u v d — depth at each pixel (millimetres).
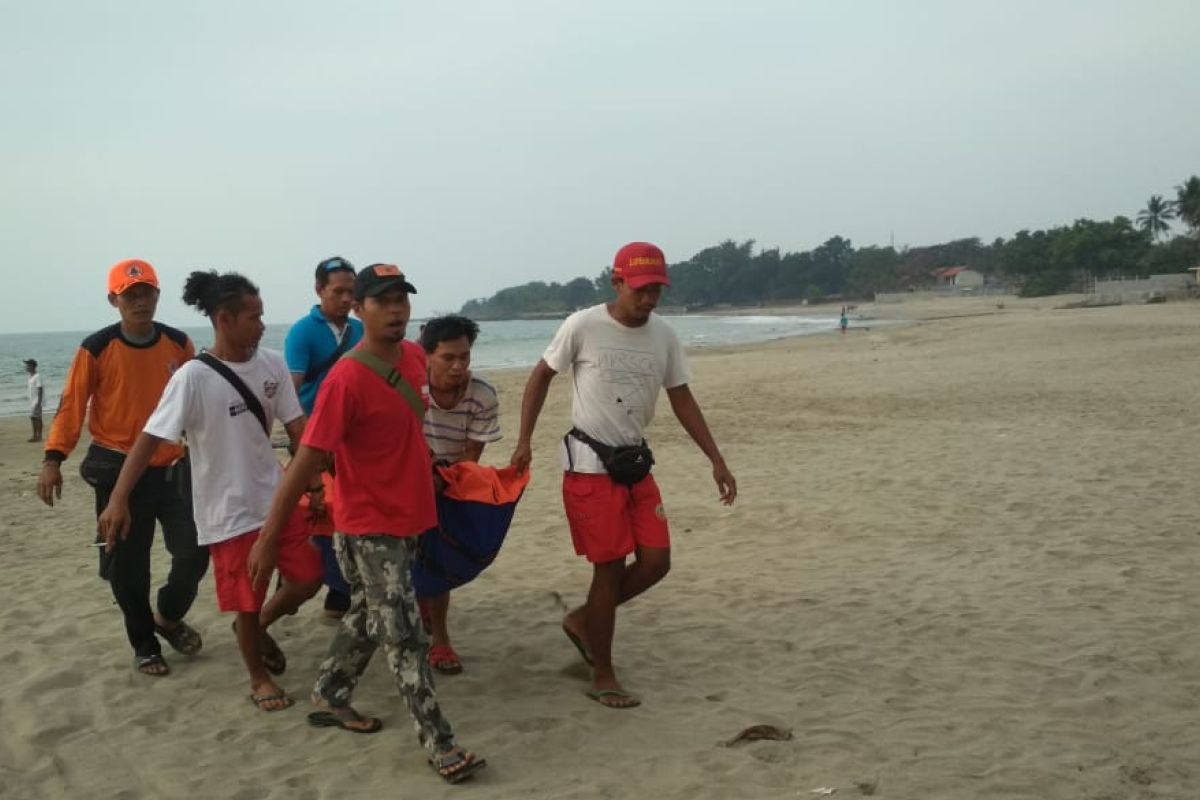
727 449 11578
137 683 4355
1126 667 4391
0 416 23641
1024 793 3270
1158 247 92875
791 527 7438
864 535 7086
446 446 4387
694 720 3924
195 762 3588
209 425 3881
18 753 3691
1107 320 39688
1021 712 3947
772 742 3691
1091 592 5516
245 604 3932
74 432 4254
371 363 3432
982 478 8891
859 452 10781
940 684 4266
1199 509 7309
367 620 3656
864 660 4586
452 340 4199
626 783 3379
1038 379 18266
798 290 164250
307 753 3645
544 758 3588
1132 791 3281
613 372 4043
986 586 5715
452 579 4047
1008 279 118188
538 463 11242
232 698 4176
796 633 5012
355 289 3475
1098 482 8445
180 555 4367
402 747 3680
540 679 4430
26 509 9648
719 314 145750
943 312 79625
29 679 4398
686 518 7922
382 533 3463
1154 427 11500
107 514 3816
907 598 5535
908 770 3434
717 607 5496
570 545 7176
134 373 4316
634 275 3926
